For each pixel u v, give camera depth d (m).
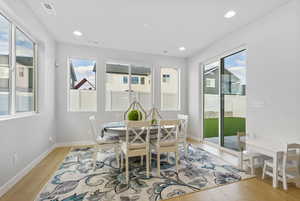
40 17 2.85
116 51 4.56
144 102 4.97
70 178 2.40
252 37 2.97
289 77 2.38
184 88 5.33
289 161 2.35
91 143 4.29
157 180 2.35
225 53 3.78
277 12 2.53
